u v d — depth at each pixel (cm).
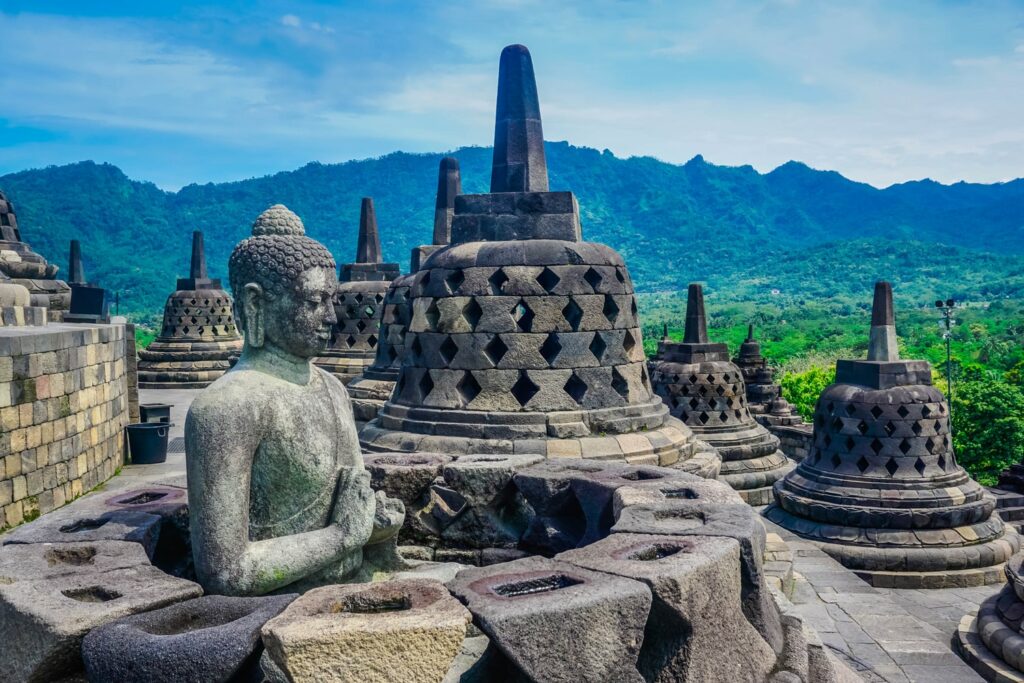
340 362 1775
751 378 2938
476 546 588
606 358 868
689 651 363
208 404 396
